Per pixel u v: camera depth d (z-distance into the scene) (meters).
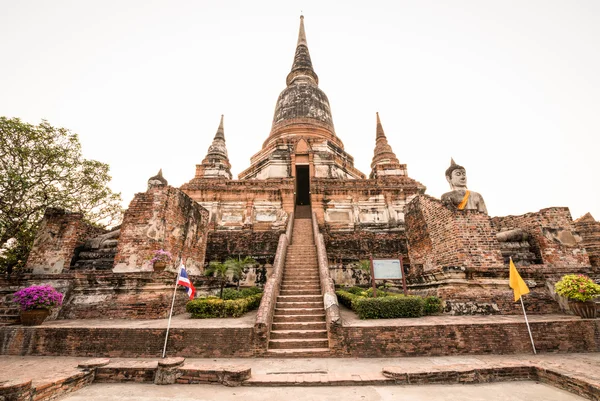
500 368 6.16
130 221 11.62
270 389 5.68
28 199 12.99
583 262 12.23
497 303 10.38
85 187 14.48
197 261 14.87
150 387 5.89
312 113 31.19
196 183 23.58
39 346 7.73
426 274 11.71
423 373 5.91
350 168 29.77
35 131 12.80
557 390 5.56
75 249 13.16
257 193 22.86
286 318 9.26
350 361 7.14
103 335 7.71
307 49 39.47
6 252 14.34
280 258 12.88
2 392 4.57
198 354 7.50
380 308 9.62
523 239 12.98
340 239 19.08
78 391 5.71
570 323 8.00
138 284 10.40
